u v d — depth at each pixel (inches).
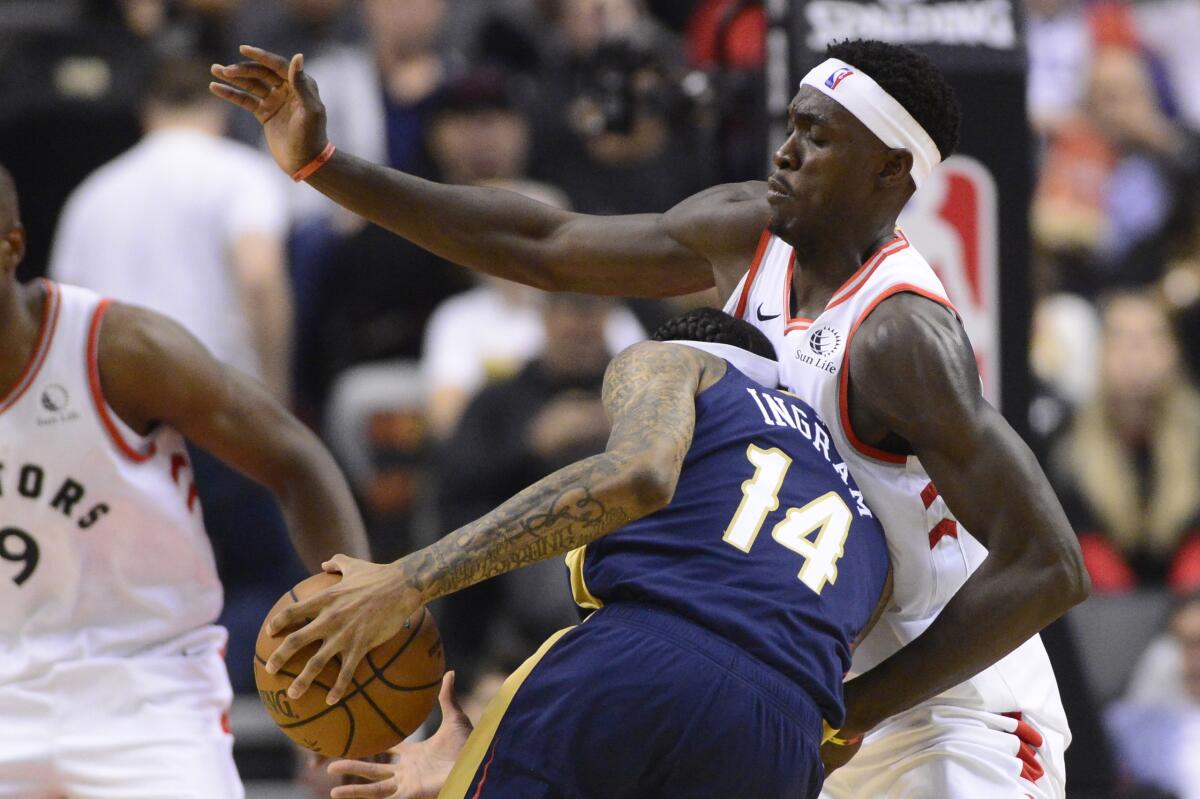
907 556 458.9
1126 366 980.6
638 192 1058.1
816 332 453.7
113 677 502.6
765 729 413.1
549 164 1077.1
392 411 970.1
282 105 505.0
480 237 522.3
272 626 415.8
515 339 983.0
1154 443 984.9
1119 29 1316.4
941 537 463.2
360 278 1042.1
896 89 447.5
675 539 427.5
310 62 1169.4
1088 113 1272.1
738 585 421.4
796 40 621.9
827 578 429.1
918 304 442.0
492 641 802.8
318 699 424.5
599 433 864.9
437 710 772.0
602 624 424.2
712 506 429.1
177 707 509.4
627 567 427.2
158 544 507.2
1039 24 1321.4
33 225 1064.8
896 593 463.5
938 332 436.5
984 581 433.4
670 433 412.5
